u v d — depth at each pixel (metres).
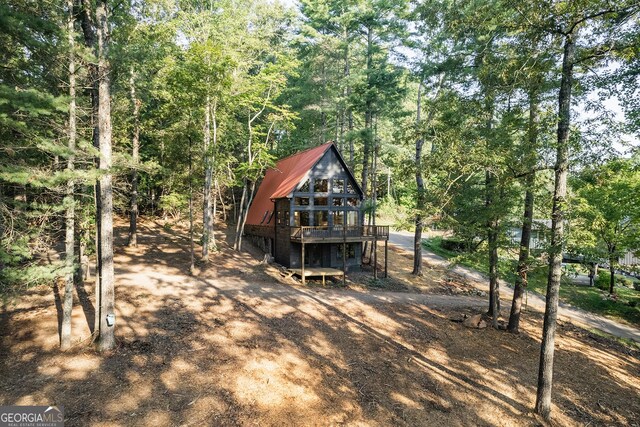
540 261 11.25
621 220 21.17
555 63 10.12
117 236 27.00
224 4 22.55
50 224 10.55
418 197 14.54
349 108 26.66
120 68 11.19
